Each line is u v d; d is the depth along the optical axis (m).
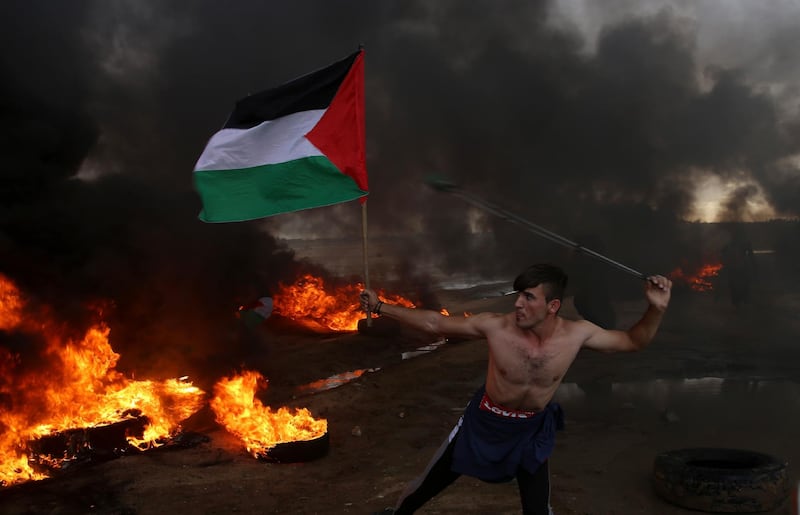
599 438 7.68
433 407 9.59
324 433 7.47
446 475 4.03
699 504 5.44
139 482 6.39
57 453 7.07
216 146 4.52
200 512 5.68
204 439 7.81
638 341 3.70
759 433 7.66
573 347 3.72
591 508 5.57
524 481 3.87
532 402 3.78
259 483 6.44
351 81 4.60
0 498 6.00
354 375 12.32
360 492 6.05
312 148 4.53
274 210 4.50
